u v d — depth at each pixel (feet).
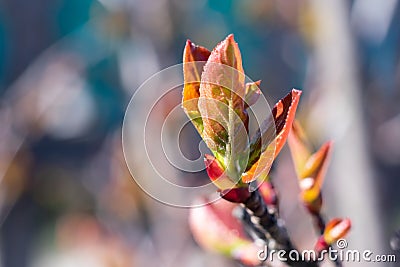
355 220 1.66
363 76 1.75
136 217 2.23
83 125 2.57
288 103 0.79
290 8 2.51
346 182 1.69
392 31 1.90
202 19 2.15
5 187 2.41
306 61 2.48
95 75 2.47
